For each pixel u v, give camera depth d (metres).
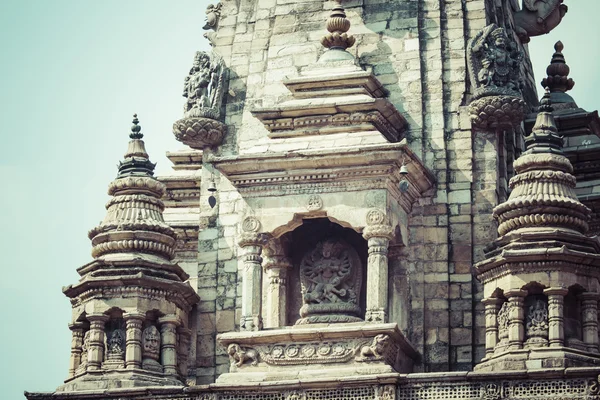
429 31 66.62
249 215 62.78
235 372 60.97
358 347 60.19
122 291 63.44
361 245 63.62
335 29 65.75
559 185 61.72
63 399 62.12
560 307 59.84
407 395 58.84
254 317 61.84
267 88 66.88
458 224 64.44
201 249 66.62
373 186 62.03
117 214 64.94
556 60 72.88
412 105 65.75
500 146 65.75
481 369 60.03
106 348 63.34
